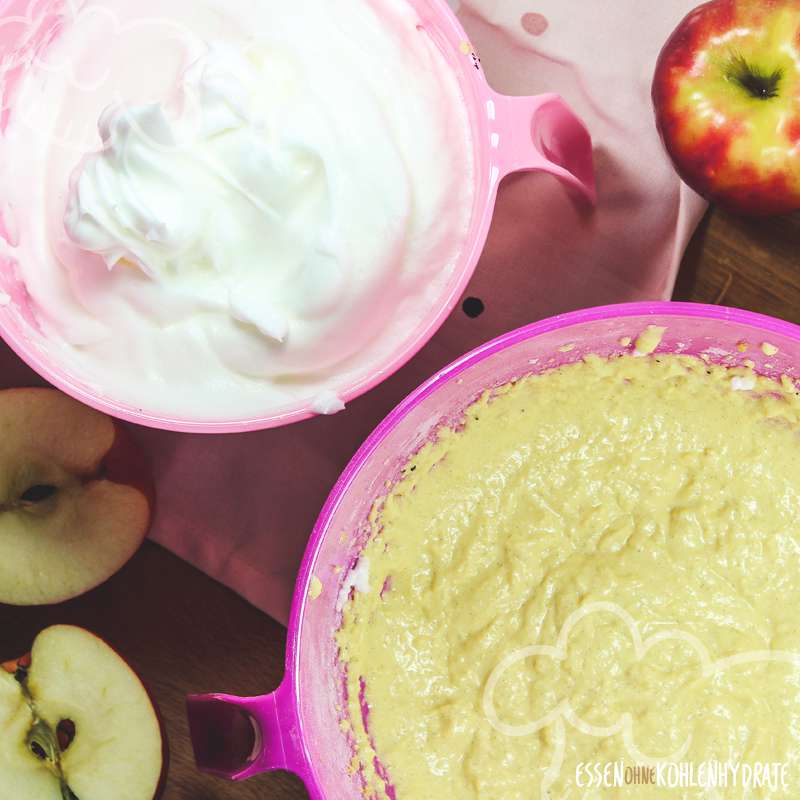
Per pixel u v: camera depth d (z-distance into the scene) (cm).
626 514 46
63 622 50
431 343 50
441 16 43
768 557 45
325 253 42
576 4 49
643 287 49
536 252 49
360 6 43
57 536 48
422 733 46
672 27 48
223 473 50
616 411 46
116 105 41
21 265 44
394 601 47
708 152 45
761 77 44
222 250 42
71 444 48
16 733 46
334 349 43
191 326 43
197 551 50
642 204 49
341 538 44
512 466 47
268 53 42
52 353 44
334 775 44
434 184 43
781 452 46
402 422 43
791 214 48
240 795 49
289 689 42
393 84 43
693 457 46
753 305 48
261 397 44
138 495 48
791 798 44
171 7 43
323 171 42
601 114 49
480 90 43
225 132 41
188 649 50
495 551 46
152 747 45
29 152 44
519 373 45
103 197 41
